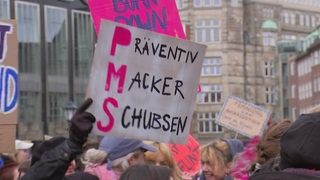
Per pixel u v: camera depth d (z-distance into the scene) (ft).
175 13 16.39
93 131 11.38
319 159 7.70
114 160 14.55
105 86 11.49
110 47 11.48
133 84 11.87
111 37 11.47
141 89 12.00
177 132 12.63
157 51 12.12
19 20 86.43
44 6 89.92
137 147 14.52
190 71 12.71
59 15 92.02
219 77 216.95
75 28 94.02
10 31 11.89
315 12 260.83
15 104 11.72
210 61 217.77
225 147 16.21
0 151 11.58
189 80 12.71
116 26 11.48
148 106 12.10
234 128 29.12
